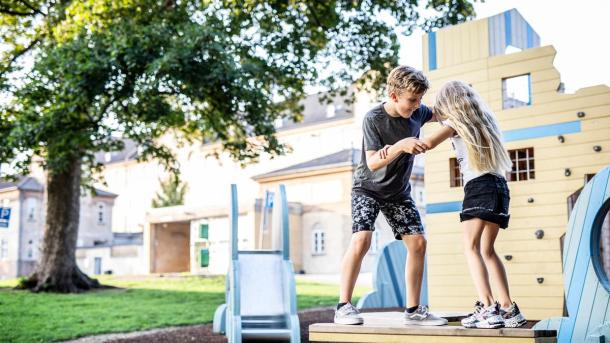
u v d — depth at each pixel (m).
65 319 11.91
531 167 7.08
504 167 4.04
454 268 7.37
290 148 16.53
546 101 6.93
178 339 9.57
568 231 4.40
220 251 37.03
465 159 4.10
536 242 6.86
